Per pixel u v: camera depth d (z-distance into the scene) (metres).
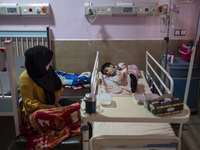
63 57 3.29
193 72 2.83
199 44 2.81
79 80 2.95
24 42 3.22
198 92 2.93
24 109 2.16
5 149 2.31
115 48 3.24
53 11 3.08
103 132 1.88
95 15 3.04
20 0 3.02
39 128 1.94
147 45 3.21
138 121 1.50
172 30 3.12
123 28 3.15
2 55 1.85
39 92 2.07
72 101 2.32
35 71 1.98
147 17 3.09
